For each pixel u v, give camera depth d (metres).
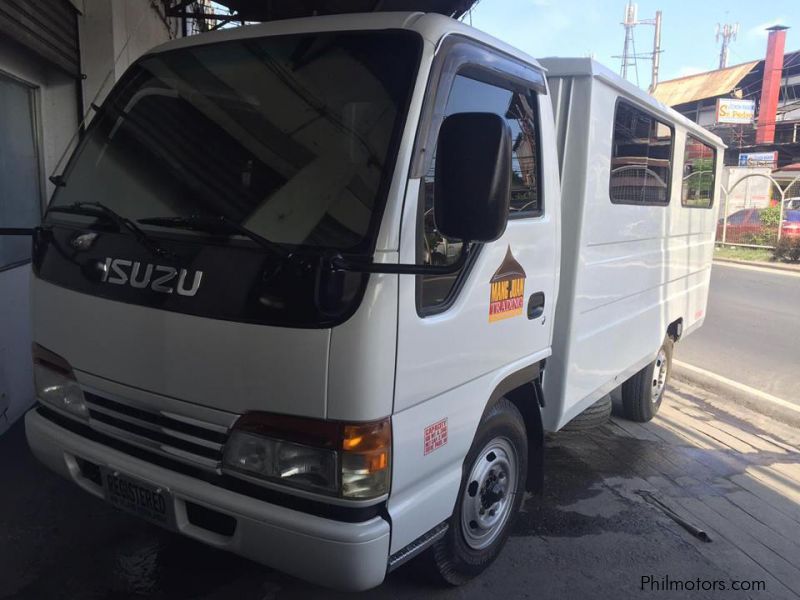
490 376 2.78
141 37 7.09
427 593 3.04
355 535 2.09
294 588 3.01
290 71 2.54
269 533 2.16
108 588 2.94
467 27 2.61
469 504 2.95
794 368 7.87
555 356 3.62
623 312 4.45
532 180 3.10
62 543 3.23
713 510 4.12
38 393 2.83
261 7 6.77
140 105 2.87
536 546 3.55
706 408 6.38
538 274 3.13
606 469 4.67
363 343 2.03
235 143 2.52
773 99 31.66
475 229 2.02
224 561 3.17
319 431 2.08
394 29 2.43
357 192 2.20
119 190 2.65
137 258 2.40
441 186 2.05
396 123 2.24
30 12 4.54
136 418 2.45
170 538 3.32
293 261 2.07
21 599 2.83
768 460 5.05
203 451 2.30
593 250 3.74
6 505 3.51
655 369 5.75
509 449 3.21
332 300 2.03
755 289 14.14
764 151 32.38
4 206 4.64
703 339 9.30
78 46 5.59
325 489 2.10
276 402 2.12
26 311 4.68
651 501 4.18
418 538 2.43
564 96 3.52
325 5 6.48
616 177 4.01
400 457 2.23
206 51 2.81
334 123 2.36
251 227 2.29
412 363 2.23
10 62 4.66
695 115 38.47
